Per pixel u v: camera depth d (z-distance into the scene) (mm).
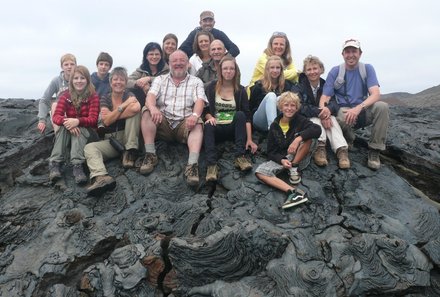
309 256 4184
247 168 5137
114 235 4500
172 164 5465
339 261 4125
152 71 6742
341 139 5438
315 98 5867
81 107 5371
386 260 4125
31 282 4051
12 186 5711
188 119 5168
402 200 5074
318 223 4598
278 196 4871
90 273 4109
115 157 5594
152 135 5336
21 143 6691
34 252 4414
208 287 3904
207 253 4035
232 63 5445
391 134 6758
